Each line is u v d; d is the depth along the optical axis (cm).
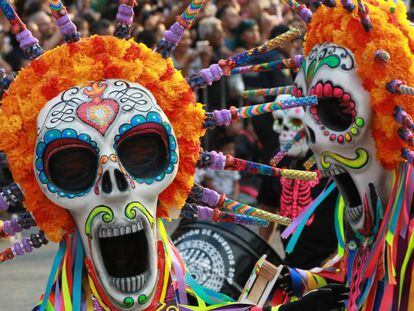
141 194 641
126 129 643
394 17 771
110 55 661
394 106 752
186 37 1870
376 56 748
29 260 1672
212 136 1780
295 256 1077
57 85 654
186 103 674
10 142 655
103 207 635
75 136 639
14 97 660
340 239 853
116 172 630
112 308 656
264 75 1703
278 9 2186
